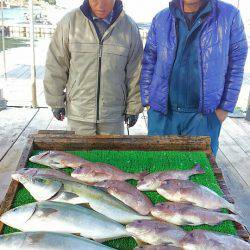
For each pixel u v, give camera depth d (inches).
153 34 114.8
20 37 687.7
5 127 208.8
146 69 119.6
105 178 79.7
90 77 123.5
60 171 81.0
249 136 210.4
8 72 344.2
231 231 65.1
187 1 103.0
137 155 93.4
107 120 128.8
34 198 72.4
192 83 110.2
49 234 59.4
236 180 158.2
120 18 120.8
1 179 147.0
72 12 122.0
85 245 58.6
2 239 58.3
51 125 215.0
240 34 108.5
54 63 126.1
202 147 97.0
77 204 68.3
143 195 73.5
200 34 105.7
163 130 118.4
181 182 75.5
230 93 113.7
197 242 58.6
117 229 64.2
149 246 58.4
